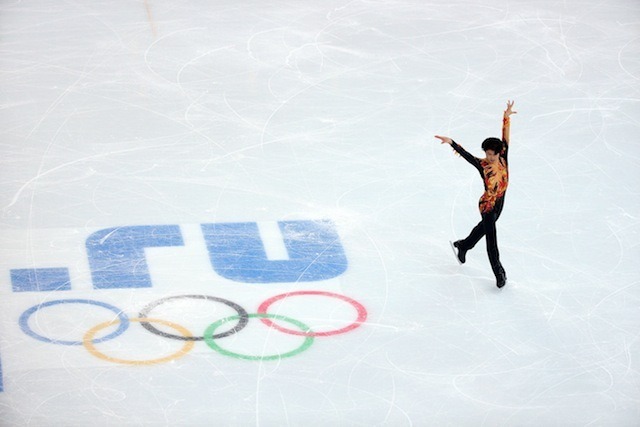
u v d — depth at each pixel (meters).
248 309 34.34
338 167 44.47
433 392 30.27
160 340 32.34
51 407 28.80
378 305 34.88
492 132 47.88
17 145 45.00
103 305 34.22
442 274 37.03
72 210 40.25
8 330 32.56
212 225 39.66
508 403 29.91
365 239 39.16
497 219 37.47
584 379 31.27
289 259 37.59
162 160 44.44
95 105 48.91
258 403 29.34
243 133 47.06
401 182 43.47
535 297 35.75
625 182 44.31
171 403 29.20
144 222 39.62
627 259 38.50
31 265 36.38
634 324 34.34
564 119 49.34
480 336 33.31
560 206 42.16
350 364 31.47
